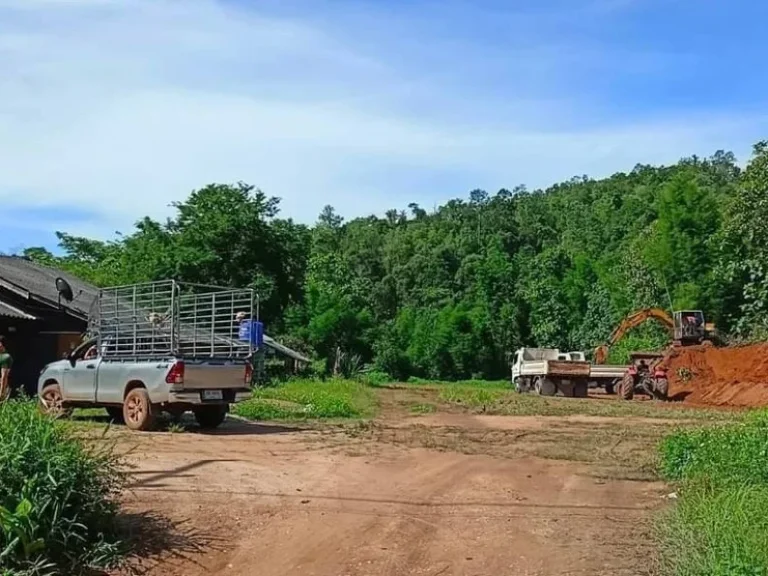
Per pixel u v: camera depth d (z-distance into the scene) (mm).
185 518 8469
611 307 67375
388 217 122938
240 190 42000
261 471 11242
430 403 29125
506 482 11164
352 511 9172
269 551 7664
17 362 23781
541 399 32875
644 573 7094
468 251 91250
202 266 39406
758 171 27141
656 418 22969
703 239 53188
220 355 16109
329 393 25875
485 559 7551
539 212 103688
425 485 10859
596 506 9766
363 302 69000
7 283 23656
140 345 16031
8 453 6879
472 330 73125
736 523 7062
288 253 42562
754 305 26812
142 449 12648
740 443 11234
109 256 47031
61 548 6941
